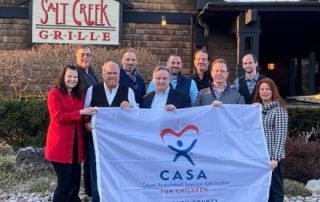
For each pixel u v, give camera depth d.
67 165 6.15
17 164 8.64
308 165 8.77
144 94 7.32
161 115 6.05
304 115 10.88
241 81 7.19
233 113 6.17
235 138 6.15
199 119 6.11
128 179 5.95
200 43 14.84
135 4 14.96
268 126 6.20
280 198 6.27
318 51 17.02
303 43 17.03
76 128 6.22
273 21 14.18
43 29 14.46
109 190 5.89
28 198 7.37
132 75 7.29
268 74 17.38
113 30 14.68
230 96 6.55
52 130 6.14
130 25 14.96
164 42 15.05
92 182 6.36
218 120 6.14
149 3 15.02
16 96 13.55
